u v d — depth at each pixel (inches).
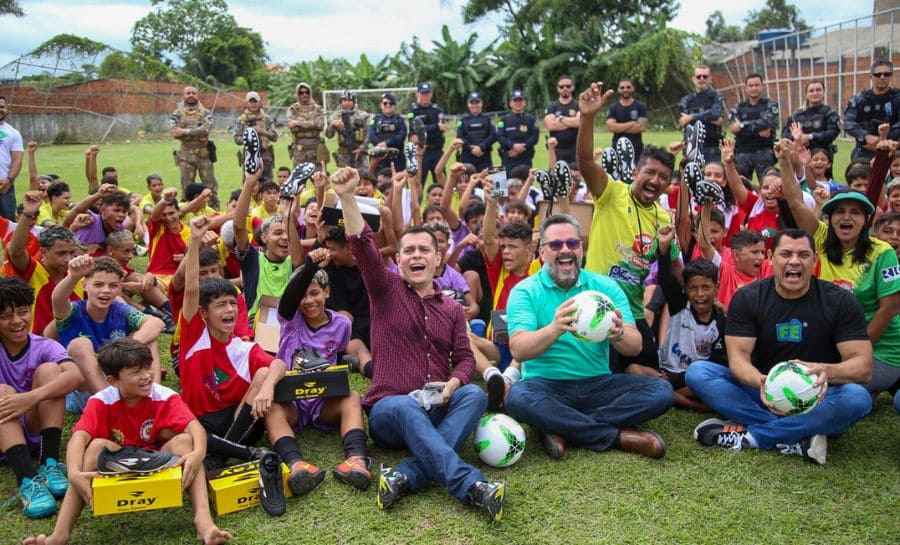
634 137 486.9
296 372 165.0
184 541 135.4
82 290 210.1
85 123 1312.7
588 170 187.6
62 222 304.5
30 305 158.1
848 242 186.4
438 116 524.7
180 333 165.9
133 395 145.3
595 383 172.6
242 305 183.5
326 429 179.8
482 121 506.9
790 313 165.6
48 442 154.5
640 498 147.1
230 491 142.9
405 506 145.6
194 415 161.2
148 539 136.3
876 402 196.2
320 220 222.5
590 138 182.9
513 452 159.6
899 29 937.5
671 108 1267.2
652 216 192.4
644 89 1283.2
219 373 164.9
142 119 1397.6
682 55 1234.0
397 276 169.3
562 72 1290.6
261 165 220.2
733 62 1259.8
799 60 1014.4
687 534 134.0
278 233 219.1
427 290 170.1
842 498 146.6
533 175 315.3
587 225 265.9
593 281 173.5
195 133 484.1
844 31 1050.7
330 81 1466.5
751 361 173.2
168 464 136.3
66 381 155.3
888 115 381.4
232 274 259.4
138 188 639.1
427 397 157.3
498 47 1359.5
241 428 162.1
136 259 363.3
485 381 199.2
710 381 174.7
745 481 153.7
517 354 163.6
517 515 141.0
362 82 1445.6
